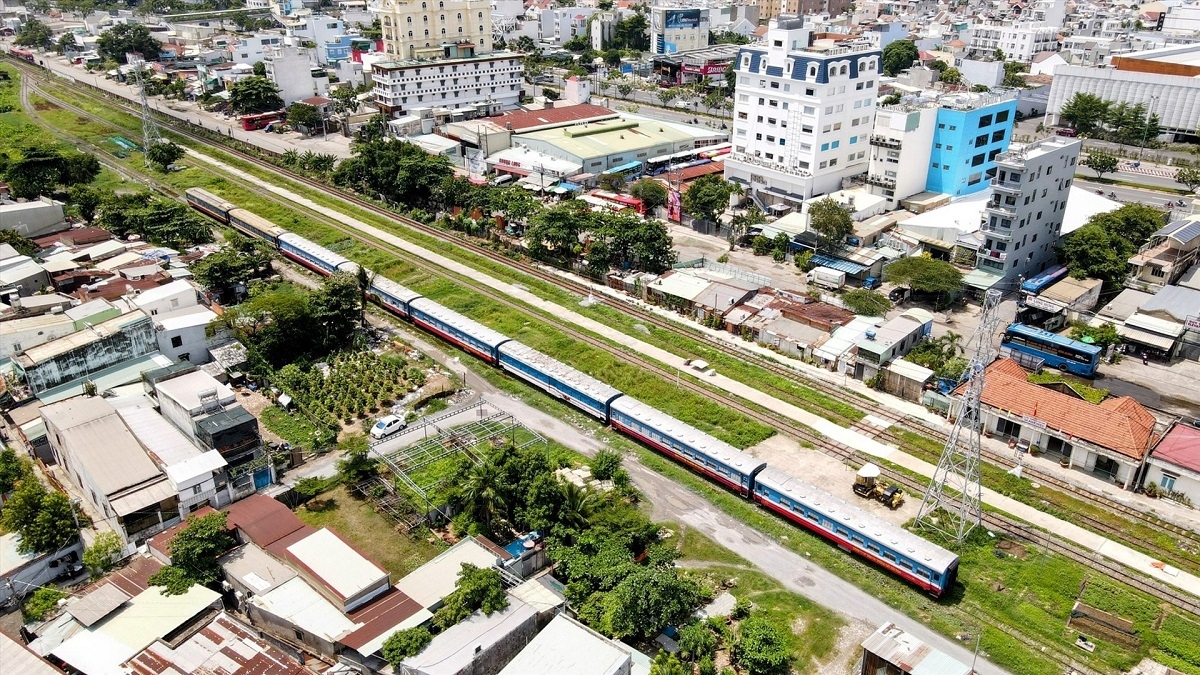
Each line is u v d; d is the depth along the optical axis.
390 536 69.25
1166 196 154.38
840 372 94.69
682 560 66.62
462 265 126.50
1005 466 77.94
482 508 68.38
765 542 68.69
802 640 58.91
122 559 65.12
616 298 114.38
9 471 72.81
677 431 78.62
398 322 108.56
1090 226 113.56
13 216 125.25
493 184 153.62
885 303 105.81
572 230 124.38
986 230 111.75
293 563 60.88
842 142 142.38
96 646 54.75
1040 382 87.31
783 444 81.94
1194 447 73.25
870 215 132.50
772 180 144.88
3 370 88.75
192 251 125.25
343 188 163.38
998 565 65.50
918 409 87.38
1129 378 92.94
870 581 64.38
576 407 88.12
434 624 56.09
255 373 93.38
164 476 69.69
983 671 56.28
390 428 82.62
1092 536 68.56
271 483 75.06
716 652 57.41
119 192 157.00
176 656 53.44
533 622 56.66
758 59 144.38
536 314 109.69
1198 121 187.75
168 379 81.12
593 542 63.59
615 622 56.25
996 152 142.25
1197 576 64.12
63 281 108.50
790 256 126.25
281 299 98.88
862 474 73.25
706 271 118.06
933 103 137.75
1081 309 105.38
